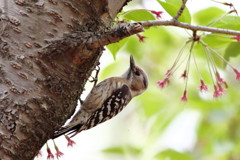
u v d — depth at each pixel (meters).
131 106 17.17
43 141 7.45
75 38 7.37
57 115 7.52
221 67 12.45
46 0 7.42
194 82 14.94
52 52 7.31
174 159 13.80
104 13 7.92
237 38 9.43
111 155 14.86
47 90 7.32
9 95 7.02
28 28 7.26
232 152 15.77
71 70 7.51
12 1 7.30
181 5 8.70
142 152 14.12
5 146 6.93
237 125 15.69
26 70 7.16
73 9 7.54
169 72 9.82
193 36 9.27
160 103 14.90
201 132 15.69
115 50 10.00
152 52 15.50
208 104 15.15
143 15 9.32
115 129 17.08
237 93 15.38
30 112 7.14
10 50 7.13
